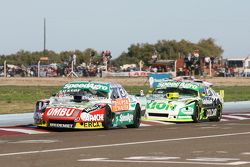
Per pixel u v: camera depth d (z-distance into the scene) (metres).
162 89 36.09
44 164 16.34
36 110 27.67
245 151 19.56
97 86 29.00
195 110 34.06
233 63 155.50
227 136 25.17
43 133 26.17
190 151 19.58
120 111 29.05
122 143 22.02
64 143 21.86
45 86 74.31
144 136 24.94
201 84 36.12
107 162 16.72
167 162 16.70
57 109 27.08
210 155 18.47
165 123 33.50
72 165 16.14
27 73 114.44
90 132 26.83
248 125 32.28
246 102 54.59
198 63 112.75
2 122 32.25
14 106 43.66
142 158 17.69
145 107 33.62
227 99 58.00
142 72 115.19
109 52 110.50
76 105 27.34
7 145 21.11
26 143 21.80
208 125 32.22
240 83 92.19
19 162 16.75
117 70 127.94
